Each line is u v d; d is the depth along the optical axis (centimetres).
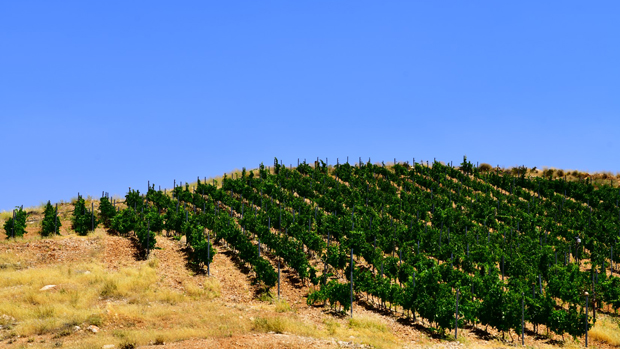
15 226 3397
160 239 3528
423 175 5731
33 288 2430
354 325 2236
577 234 3766
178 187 4669
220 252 3331
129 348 1725
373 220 3975
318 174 5509
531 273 2947
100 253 3106
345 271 2753
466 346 2059
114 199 4856
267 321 2069
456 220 4244
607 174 5756
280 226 3784
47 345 1719
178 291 2600
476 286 2617
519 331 2228
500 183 5466
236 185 4809
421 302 2309
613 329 2427
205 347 1739
